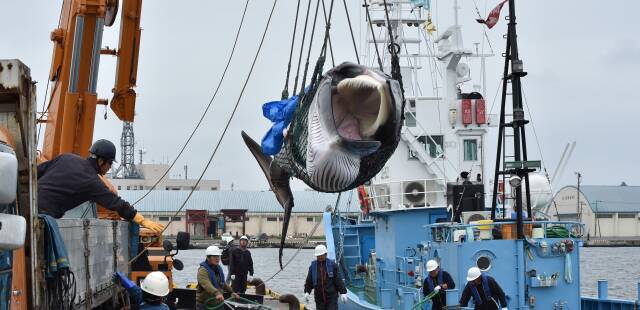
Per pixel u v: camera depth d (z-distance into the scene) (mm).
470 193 19703
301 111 7934
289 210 9133
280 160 8703
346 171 7141
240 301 16750
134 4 16141
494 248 16281
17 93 6203
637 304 17297
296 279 47469
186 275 49594
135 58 16312
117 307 10883
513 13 16594
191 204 102125
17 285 5992
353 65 7266
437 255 17516
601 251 84250
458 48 24391
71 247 7906
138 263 14672
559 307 16312
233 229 102875
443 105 24703
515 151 16609
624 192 99562
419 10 25609
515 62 16453
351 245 25438
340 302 22406
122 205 9875
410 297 18312
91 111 14578
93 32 14492
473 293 14297
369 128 7211
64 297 7164
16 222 4973
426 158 24125
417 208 21109
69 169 9445
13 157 4859
